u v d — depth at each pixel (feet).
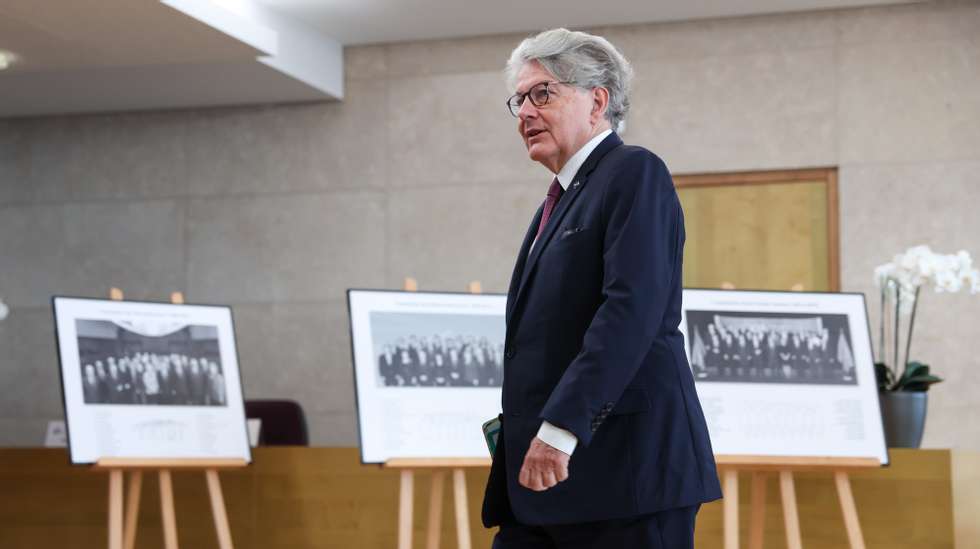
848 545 27.96
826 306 27.27
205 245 44.21
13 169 45.96
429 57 42.78
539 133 14.06
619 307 12.24
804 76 39.81
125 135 45.16
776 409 26.18
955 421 38.24
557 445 12.16
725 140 40.22
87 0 31.04
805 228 39.78
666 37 40.75
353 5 38.81
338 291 43.01
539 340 13.19
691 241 40.60
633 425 12.72
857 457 25.85
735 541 25.49
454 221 42.24
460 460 26.94
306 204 43.47
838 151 39.45
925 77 39.09
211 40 34.99
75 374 27.58
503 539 14.05
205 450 28.84
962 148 38.75
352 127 43.24
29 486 31.83
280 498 30.40
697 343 26.61
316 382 42.96
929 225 38.78
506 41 42.19
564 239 13.21
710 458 13.02
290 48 39.83
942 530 27.66
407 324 28.07
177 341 29.45
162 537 31.12
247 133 44.11
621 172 13.07
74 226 45.37
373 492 29.91
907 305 31.07
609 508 12.62
